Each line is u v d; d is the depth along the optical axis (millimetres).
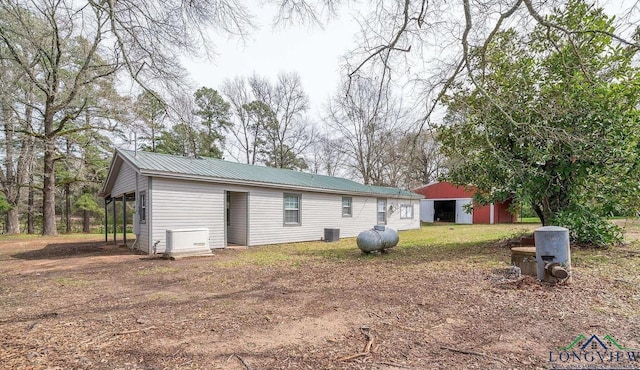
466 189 10625
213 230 10797
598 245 8477
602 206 8570
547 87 7824
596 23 6434
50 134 14820
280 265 7633
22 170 15562
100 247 11562
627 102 7656
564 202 9102
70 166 17703
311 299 4664
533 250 5992
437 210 28766
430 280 5723
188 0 5020
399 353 2889
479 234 14594
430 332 3371
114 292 5184
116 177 12398
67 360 2773
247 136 30062
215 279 6125
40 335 3338
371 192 16812
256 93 29703
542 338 3174
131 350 2971
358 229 16438
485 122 6699
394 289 5156
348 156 27062
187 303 4508
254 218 11906
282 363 2725
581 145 7246
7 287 5582
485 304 4277
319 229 14391
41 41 6805
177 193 10000
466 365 2654
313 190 13875
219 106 28156
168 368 2645
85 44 8719
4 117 12961
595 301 4297
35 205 21359
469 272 6293
